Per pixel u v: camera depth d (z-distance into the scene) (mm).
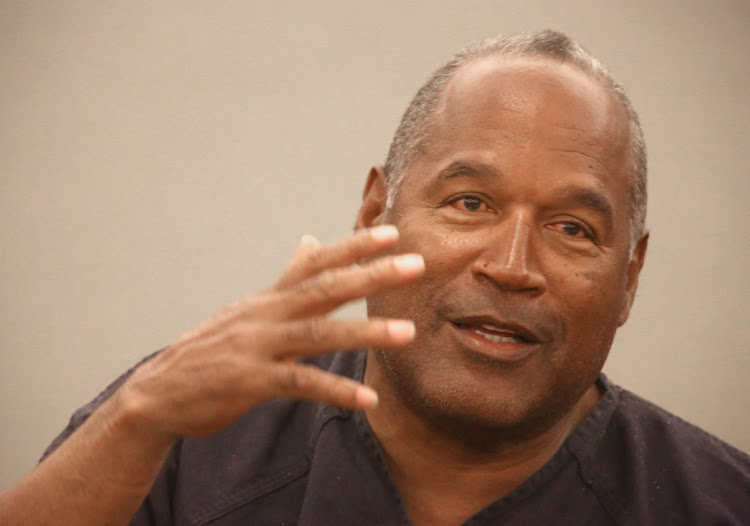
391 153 1933
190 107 3963
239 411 1379
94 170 3920
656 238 3955
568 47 1829
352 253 1345
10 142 3883
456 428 1736
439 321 1697
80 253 3908
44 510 1500
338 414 1945
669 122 3945
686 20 3963
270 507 1909
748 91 3941
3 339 3857
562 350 1719
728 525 1898
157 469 1519
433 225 1729
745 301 3955
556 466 1879
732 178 3945
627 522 1869
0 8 3883
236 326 1357
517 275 1638
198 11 3955
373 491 1850
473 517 1820
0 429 3836
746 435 3941
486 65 1788
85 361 3887
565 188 1692
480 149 1707
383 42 4004
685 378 3963
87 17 3928
